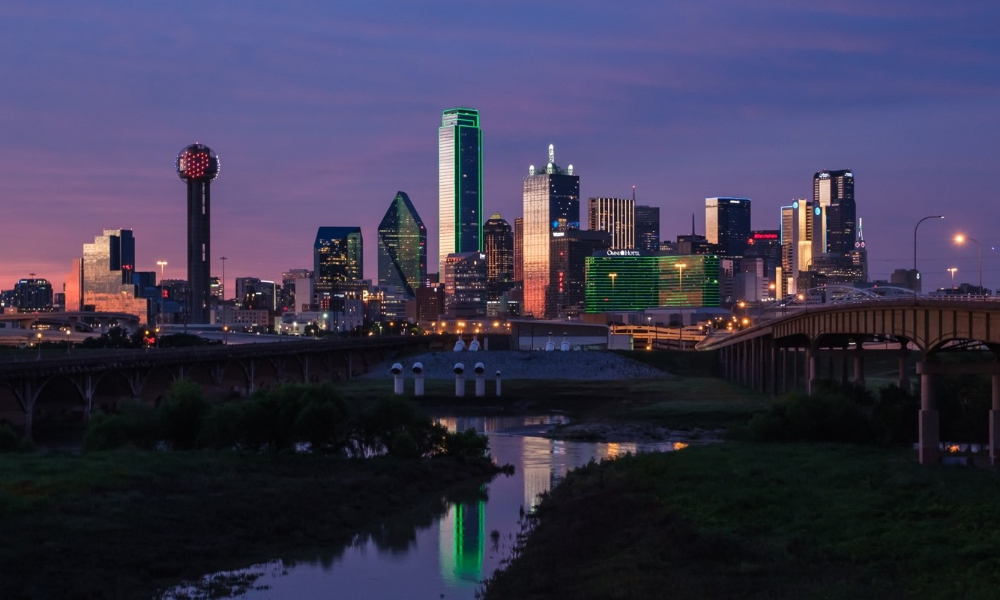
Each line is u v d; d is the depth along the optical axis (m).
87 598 56.59
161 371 194.50
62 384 165.38
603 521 73.12
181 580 61.78
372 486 92.44
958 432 122.88
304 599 57.53
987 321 88.06
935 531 61.62
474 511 85.62
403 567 65.19
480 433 154.00
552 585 57.19
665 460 97.50
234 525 74.94
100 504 75.31
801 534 63.62
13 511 70.62
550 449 132.00
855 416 112.94
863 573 54.00
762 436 112.44
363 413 113.81
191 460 97.25
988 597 48.34
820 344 157.50
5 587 56.31
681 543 62.41
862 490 75.12
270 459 102.31
